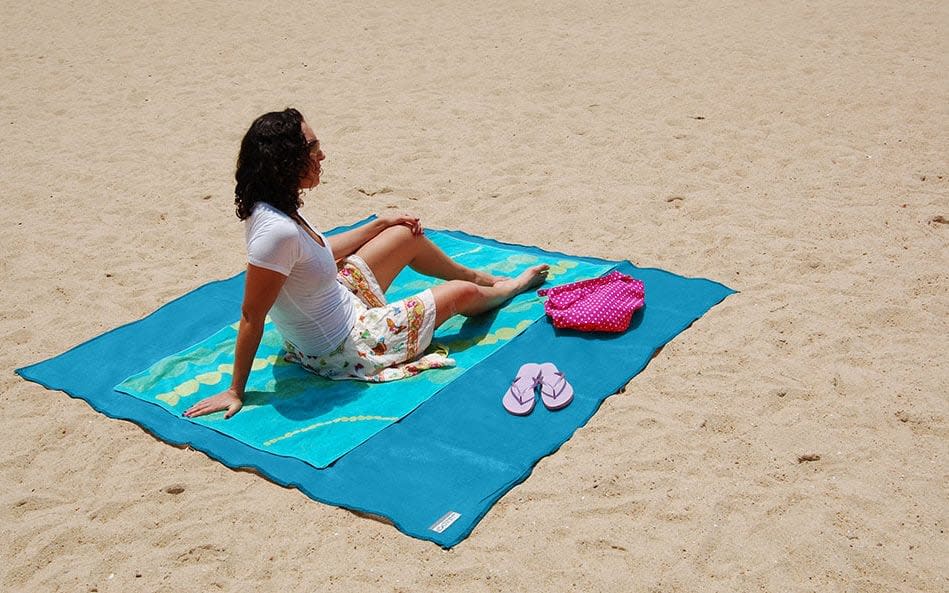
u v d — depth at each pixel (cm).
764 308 501
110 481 403
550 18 1141
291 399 445
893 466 379
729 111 805
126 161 793
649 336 479
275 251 412
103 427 441
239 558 354
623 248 588
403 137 802
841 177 665
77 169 782
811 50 953
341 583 338
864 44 962
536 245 602
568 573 334
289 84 962
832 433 401
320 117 862
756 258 559
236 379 440
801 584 325
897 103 794
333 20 1191
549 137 779
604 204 652
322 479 388
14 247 646
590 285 505
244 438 418
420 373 458
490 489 376
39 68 1071
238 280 577
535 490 377
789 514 357
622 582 329
